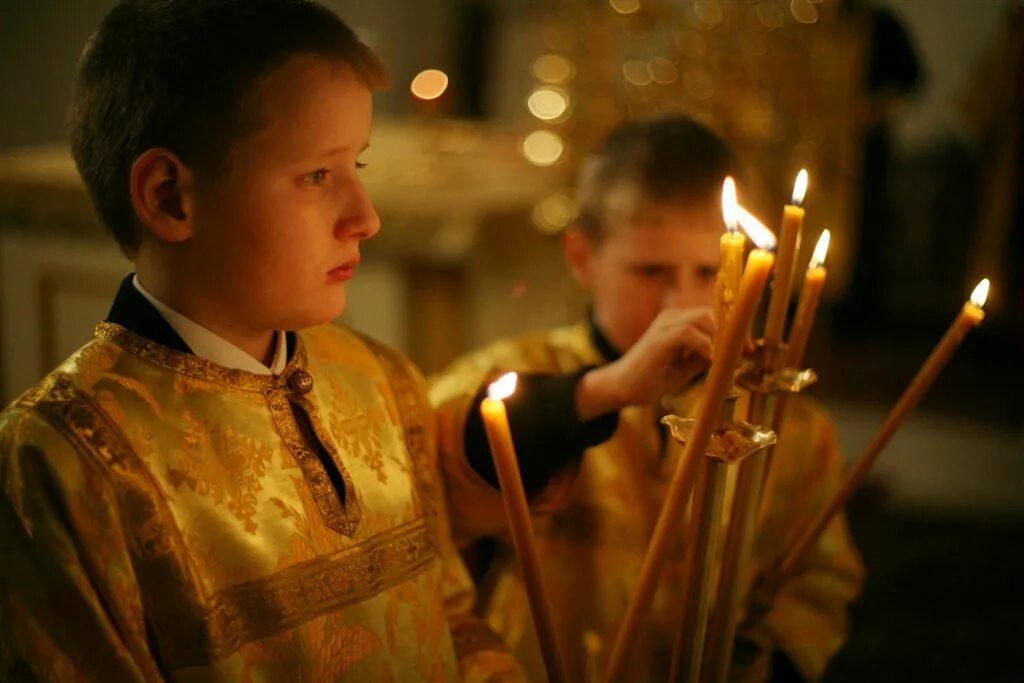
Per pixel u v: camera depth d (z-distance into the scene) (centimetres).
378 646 59
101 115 54
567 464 72
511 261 192
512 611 82
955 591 215
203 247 54
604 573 81
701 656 48
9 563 49
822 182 225
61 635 48
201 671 51
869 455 60
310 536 57
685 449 41
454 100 369
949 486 264
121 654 49
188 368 55
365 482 62
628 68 211
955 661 189
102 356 54
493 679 68
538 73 217
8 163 201
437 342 179
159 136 53
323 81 53
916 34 437
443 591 68
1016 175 356
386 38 364
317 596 56
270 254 53
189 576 52
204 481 54
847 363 359
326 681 56
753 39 208
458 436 73
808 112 216
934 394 330
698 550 44
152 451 53
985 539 238
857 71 219
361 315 180
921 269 447
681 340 67
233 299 55
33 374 193
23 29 297
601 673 79
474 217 174
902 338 393
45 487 49
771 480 84
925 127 441
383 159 204
